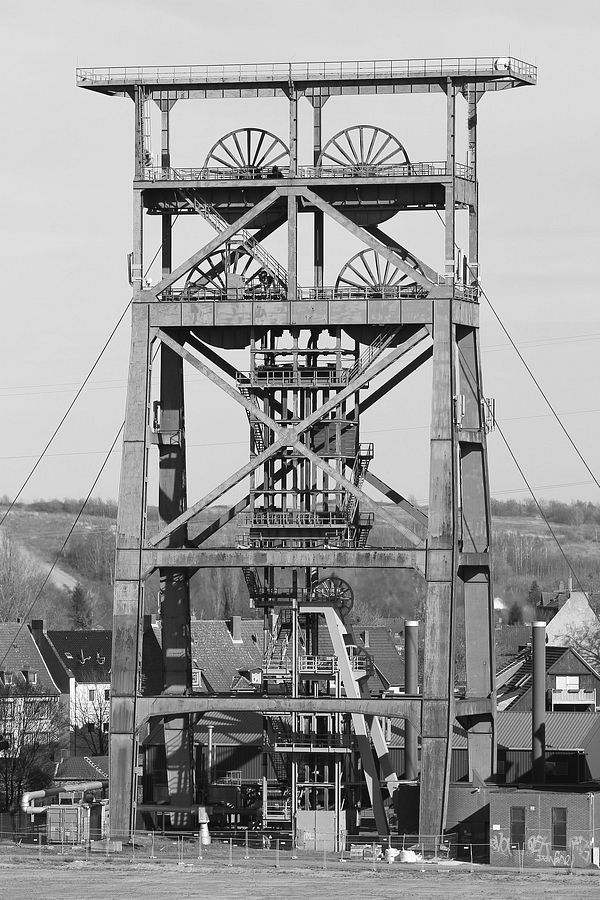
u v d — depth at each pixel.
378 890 99.62
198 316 116.69
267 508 118.19
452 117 116.44
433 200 118.25
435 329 114.12
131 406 116.25
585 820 110.19
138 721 114.44
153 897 97.19
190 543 120.31
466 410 120.00
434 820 111.69
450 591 112.00
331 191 118.81
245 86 118.25
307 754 120.00
